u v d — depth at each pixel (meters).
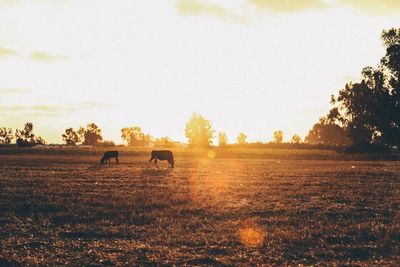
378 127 91.00
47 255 13.30
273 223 17.69
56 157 74.62
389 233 15.43
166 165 54.12
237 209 20.61
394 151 98.25
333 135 172.00
